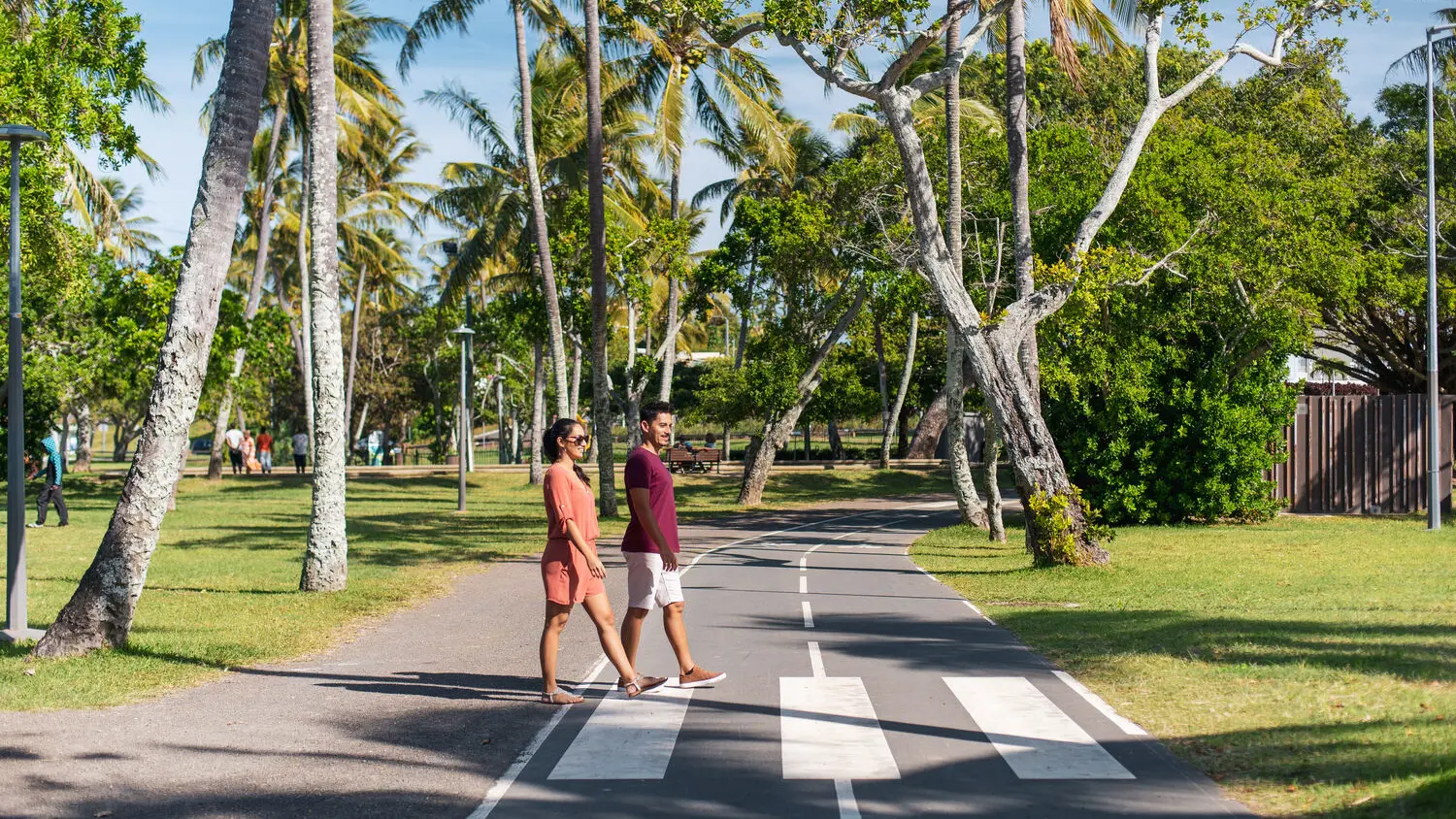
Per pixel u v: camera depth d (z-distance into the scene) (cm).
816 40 1591
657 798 607
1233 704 773
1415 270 3138
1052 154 2500
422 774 659
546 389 5881
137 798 616
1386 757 617
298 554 2047
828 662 983
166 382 1075
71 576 1686
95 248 3300
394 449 6525
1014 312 1753
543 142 3753
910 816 568
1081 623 1152
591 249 2867
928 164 2577
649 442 895
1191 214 2252
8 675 943
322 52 1490
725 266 3412
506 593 1511
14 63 1991
